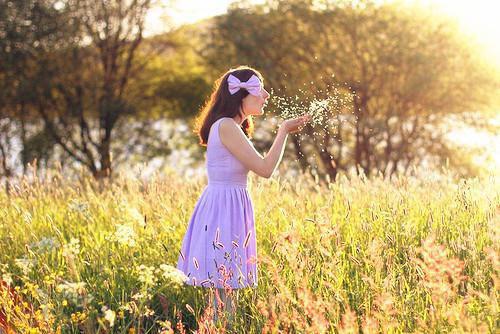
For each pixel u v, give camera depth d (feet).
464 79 71.92
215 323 12.66
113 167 78.48
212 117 13.96
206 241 13.74
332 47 72.38
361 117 71.05
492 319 10.82
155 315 14.87
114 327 13.73
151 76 86.02
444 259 10.10
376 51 70.54
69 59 77.71
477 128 72.95
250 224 13.91
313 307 10.68
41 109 77.66
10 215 20.62
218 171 13.82
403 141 73.67
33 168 23.02
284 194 20.02
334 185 19.93
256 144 72.02
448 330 10.71
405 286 12.95
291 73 71.00
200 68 88.48
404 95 71.46
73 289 11.34
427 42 71.61
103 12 77.05
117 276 15.66
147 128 82.53
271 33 72.90
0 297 13.12
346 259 15.52
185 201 20.61
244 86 13.78
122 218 19.97
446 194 19.19
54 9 73.77
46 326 12.35
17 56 73.36
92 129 82.58
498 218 13.14
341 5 72.18
